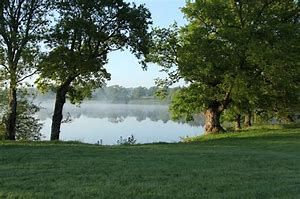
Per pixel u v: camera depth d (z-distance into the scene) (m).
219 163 15.41
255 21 33.97
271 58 31.28
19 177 12.08
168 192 10.16
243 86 32.91
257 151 20.41
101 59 31.45
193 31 35.50
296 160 16.47
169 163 15.27
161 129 65.25
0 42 27.70
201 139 30.77
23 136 36.19
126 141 30.53
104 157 16.98
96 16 29.97
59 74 29.81
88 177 12.09
